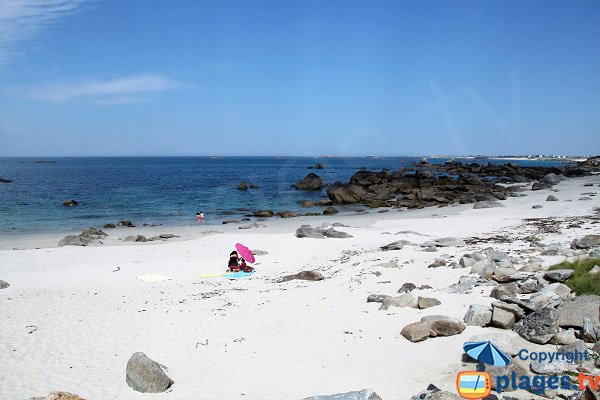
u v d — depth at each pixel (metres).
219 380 9.59
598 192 48.41
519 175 75.62
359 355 10.27
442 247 21.98
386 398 8.08
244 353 10.94
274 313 13.77
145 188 64.44
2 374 10.33
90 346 11.85
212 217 41.19
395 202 47.44
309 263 21.92
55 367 10.64
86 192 59.41
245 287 17.67
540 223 28.25
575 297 10.69
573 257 15.23
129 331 12.84
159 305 15.39
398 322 12.02
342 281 17.06
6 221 38.25
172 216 41.66
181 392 9.12
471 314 11.14
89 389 9.46
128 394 9.18
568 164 109.38
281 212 41.69
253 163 160.38
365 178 61.75
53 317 14.26
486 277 14.61
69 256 24.34
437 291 14.09
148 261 23.16
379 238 27.22
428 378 8.75
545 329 9.63
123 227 35.38
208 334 12.36
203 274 20.34
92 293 17.17
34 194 56.78
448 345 10.16
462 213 38.09
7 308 15.24
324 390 8.76
